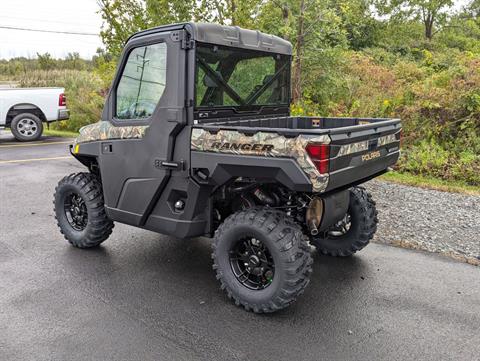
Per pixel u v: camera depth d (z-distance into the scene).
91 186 4.48
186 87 3.40
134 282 3.88
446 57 12.87
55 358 2.79
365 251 4.55
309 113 10.05
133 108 3.83
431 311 3.35
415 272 4.04
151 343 2.95
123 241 4.91
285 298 3.19
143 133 3.70
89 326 3.15
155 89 3.59
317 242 4.47
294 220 3.58
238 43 3.72
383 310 3.38
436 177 7.70
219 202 3.82
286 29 9.39
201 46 3.40
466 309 3.38
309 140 2.86
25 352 2.85
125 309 3.40
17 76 28.39
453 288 3.72
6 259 4.38
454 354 2.82
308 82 10.91
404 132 8.96
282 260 3.13
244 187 3.56
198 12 10.80
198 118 3.49
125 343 2.95
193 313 3.35
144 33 3.62
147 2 10.90
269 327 3.15
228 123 3.70
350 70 11.23
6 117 12.90
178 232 3.70
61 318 3.26
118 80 3.92
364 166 3.40
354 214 4.24
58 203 4.73
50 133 14.91
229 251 3.44
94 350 2.87
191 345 2.93
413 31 21.22
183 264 4.29
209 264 4.30
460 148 8.31
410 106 9.03
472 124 8.43
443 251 4.50
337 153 2.98
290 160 2.95
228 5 10.74
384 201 6.25
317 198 3.58
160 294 3.66
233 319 3.27
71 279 3.93
